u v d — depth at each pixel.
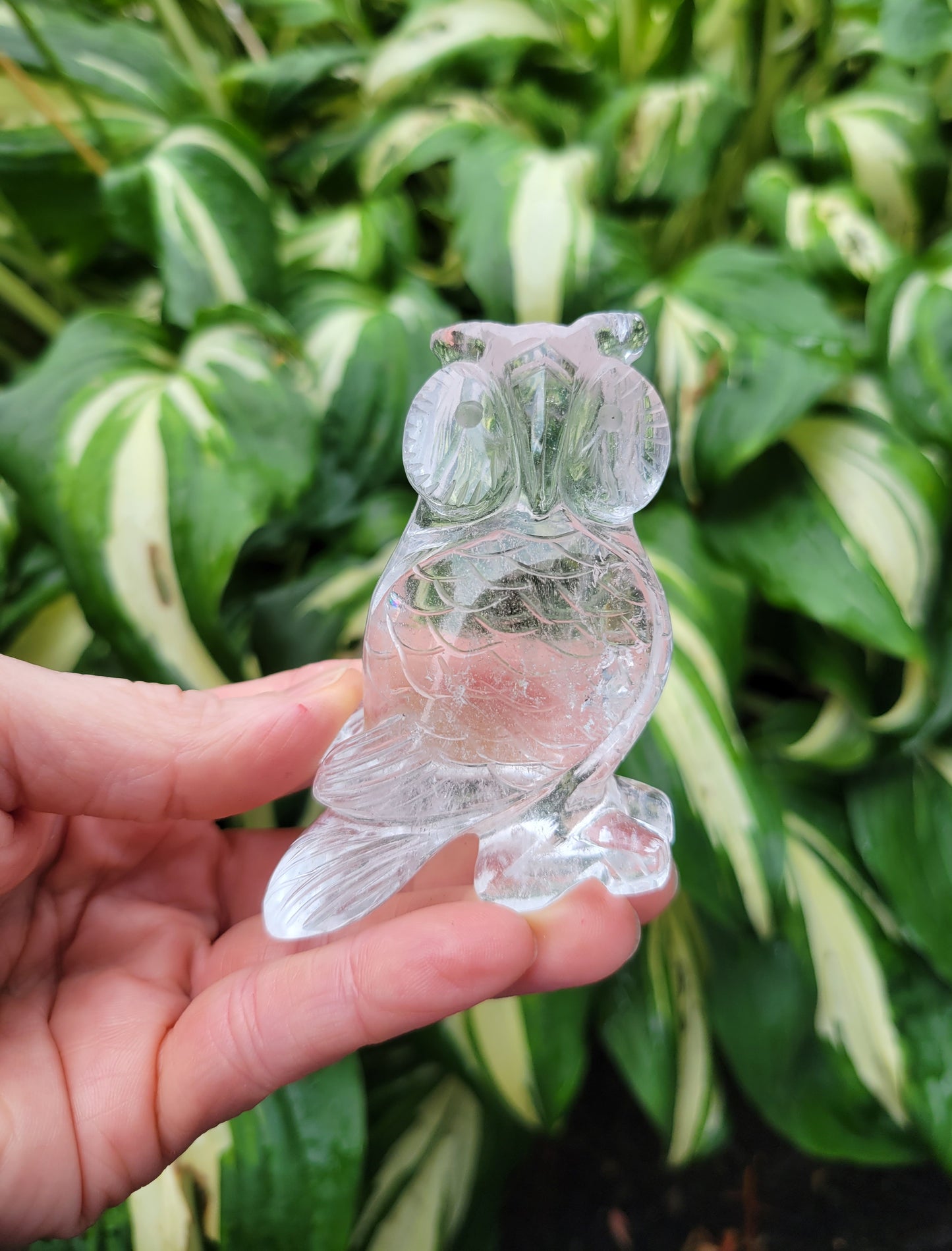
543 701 0.11
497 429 0.10
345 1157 0.15
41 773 0.13
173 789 0.13
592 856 0.12
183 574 0.15
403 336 0.18
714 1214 0.21
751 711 0.23
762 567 0.18
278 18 0.25
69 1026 0.13
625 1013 0.18
